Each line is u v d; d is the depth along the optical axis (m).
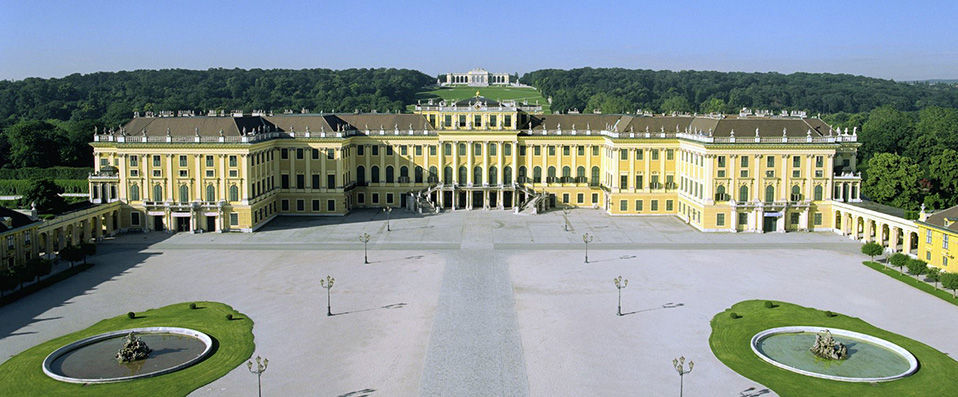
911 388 63.03
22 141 197.12
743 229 137.38
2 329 78.44
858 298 90.19
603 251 118.75
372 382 64.81
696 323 80.62
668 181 157.38
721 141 134.25
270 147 150.88
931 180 147.88
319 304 88.06
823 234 134.12
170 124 140.38
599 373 66.94
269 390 63.12
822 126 144.50
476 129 163.75
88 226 124.31
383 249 120.31
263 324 80.50
